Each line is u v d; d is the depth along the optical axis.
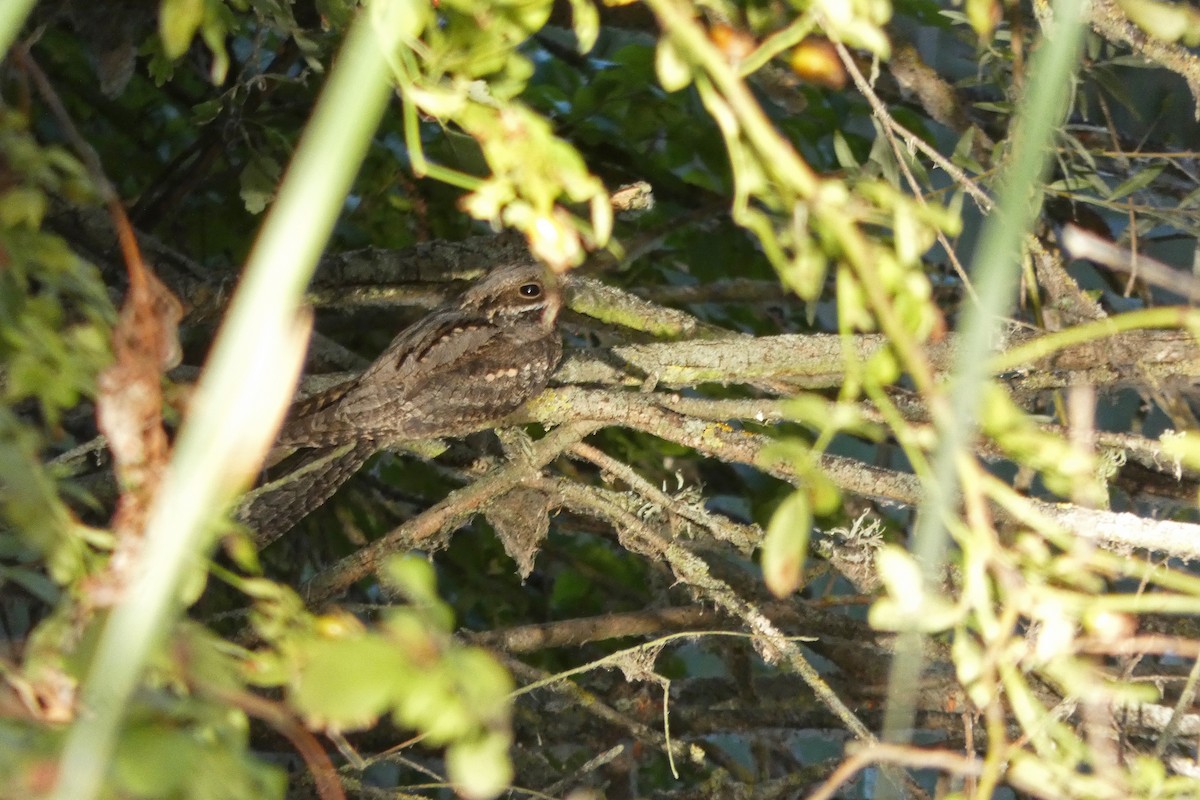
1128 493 8.06
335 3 6.06
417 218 10.31
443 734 2.74
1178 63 6.42
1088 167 8.20
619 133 10.56
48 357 3.33
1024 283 8.13
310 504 8.44
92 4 7.84
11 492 3.25
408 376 8.12
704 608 8.54
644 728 7.54
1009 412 4.34
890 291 4.00
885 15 4.34
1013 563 4.42
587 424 7.36
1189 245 9.85
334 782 3.65
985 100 10.01
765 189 4.10
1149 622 7.90
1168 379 7.25
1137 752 6.31
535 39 11.02
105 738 2.43
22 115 3.78
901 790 6.97
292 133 9.58
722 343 8.05
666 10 3.59
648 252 11.31
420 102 3.99
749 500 10.77
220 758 2.82
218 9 4.88
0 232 3.36
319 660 2.76
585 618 8.60
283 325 2.60
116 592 3.12
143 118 10.52
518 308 8.24
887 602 3.75
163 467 3.29
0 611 6.41
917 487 6.81
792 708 8.87
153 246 8.40
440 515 7.29
